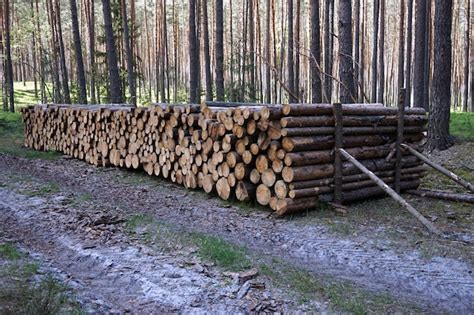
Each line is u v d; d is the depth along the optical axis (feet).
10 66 91.35
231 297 15.11
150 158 34.60
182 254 18.71
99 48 129.90
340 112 25.49
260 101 82.12
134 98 70.69
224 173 27.84
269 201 25.26
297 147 23.91
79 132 43.16
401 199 22.77
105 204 26.61
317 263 18.89
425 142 41.27
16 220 23.52
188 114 30.37
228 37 138.51
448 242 20.17
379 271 17.79
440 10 38.99
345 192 26.18
